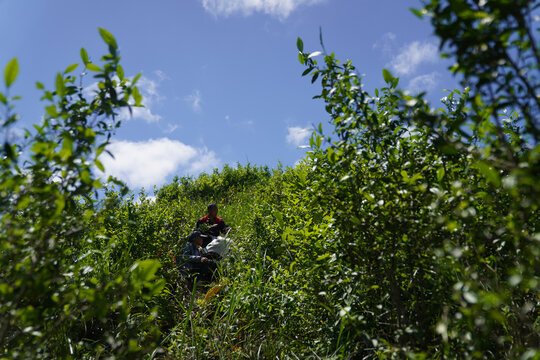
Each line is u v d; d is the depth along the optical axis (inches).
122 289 72.5
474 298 58.2
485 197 76.1
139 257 210.8
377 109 105.5
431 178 99.2
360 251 100.0
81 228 79.6
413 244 89.7
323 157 108.8
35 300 77.6
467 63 58.8
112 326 148.7
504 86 58.3
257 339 159.9
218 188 635.5
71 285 83.2
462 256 74.7
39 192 70.3
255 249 241.9
